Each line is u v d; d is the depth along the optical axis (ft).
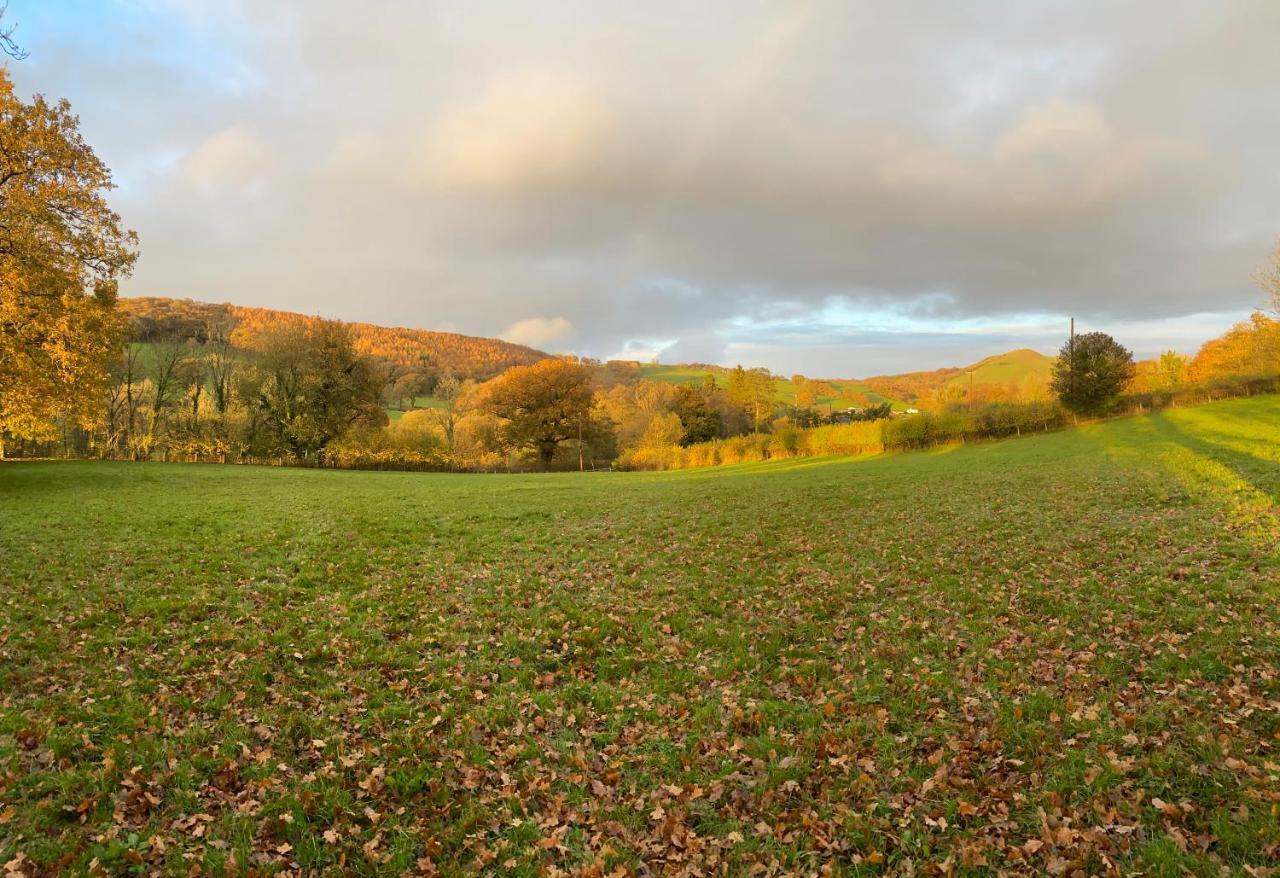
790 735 21.52
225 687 25.34
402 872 15.60
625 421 297.74
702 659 29.04
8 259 80.33
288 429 196.44
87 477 109.09
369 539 56.59
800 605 35.94
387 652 29.81
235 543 52.95
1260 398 150.51
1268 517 46.44
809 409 329.11
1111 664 25.07
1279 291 149.59
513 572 45.44
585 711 24.17
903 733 21.20
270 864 15.60
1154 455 92.63
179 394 201.87
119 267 94.53
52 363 87.15
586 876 15.35
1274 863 14.30
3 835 16.02
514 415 253.85
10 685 24.57
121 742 20.56
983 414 175.32
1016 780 18.13
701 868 15.58
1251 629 26.71
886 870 15.17
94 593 37.04
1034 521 55.21
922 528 56.08
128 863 15.42
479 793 18.93
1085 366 164.96
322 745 21.26
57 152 86.02
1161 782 17.35
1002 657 26.84
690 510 74.54
